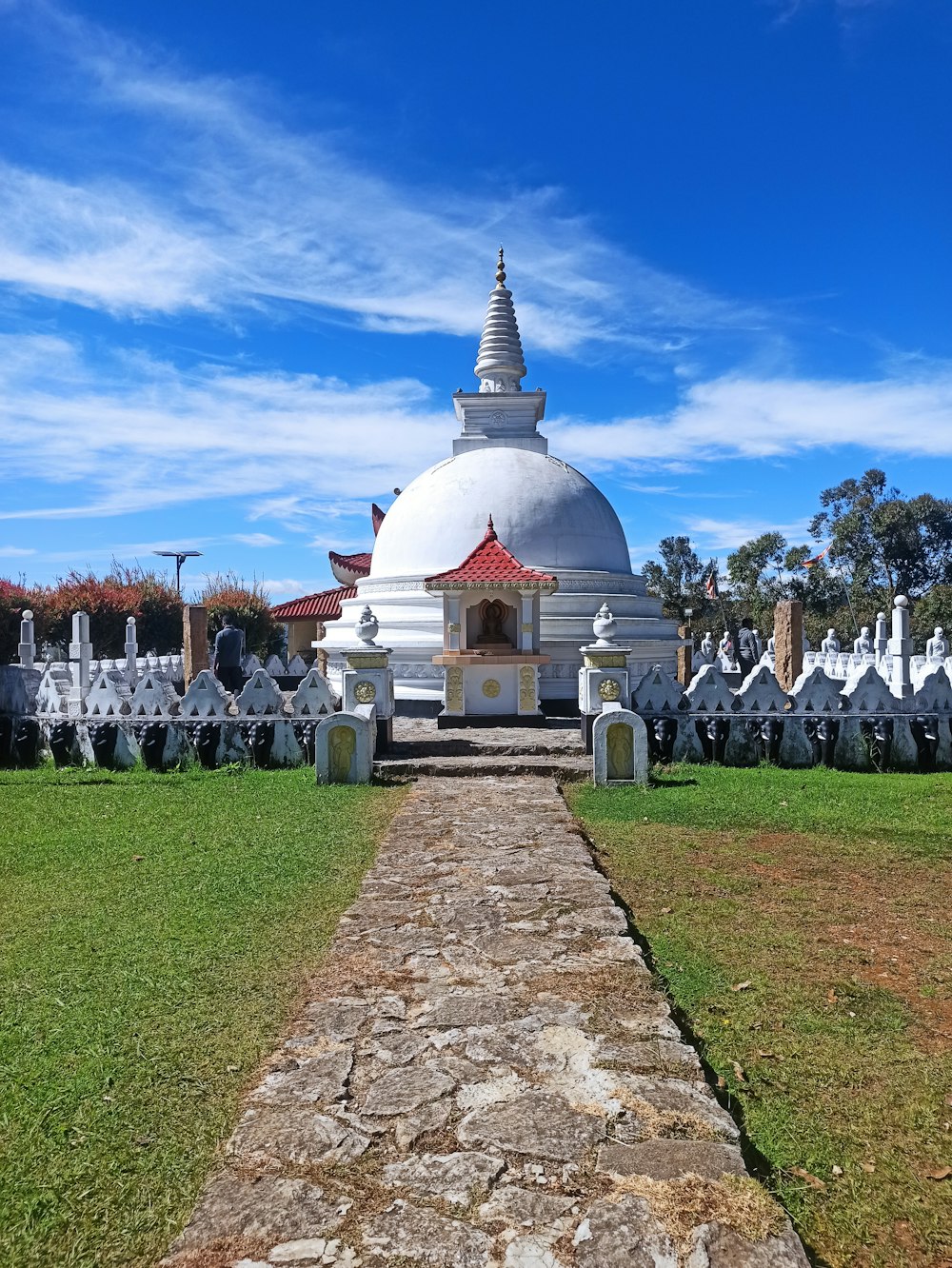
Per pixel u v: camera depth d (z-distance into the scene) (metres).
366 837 9.58
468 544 20.67
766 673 14.77
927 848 9.21
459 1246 3.32
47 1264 3.43
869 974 6.06
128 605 35.56
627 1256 3.28
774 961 6.25
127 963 6.13
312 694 14.73
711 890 7.82
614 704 13.86
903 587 61.06
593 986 5.56
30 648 22.33
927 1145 4.18
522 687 17.20
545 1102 4.25
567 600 20.30
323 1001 5.39
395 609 20.62
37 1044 5.01
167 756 14.55
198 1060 4.84
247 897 7.52
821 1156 4.09
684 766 14.22
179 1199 3.76
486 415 24.80
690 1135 4.00
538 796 11.46
